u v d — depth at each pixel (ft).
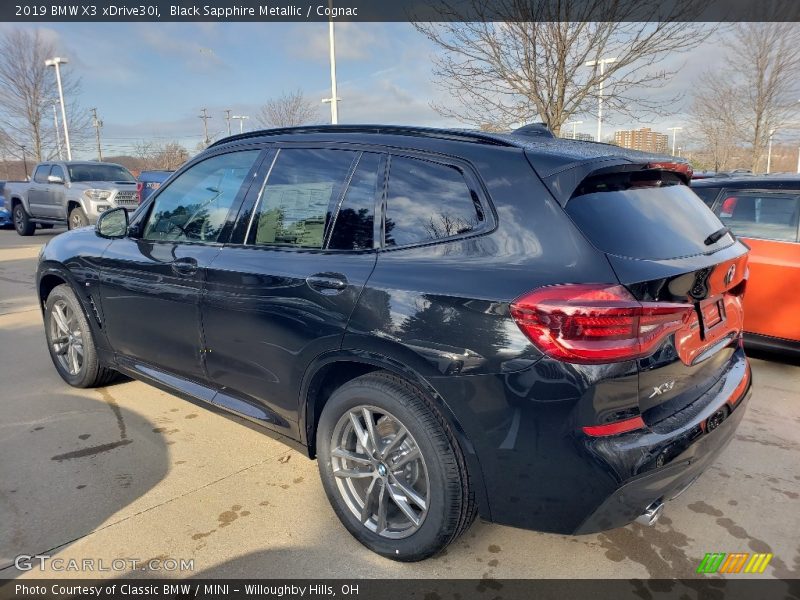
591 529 6.94
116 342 12.71
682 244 7.66
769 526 9.12
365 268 8.16
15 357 17.19
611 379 6.51
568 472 6.72
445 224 7.79
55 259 13.82
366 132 9.09
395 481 8.16
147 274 11.34
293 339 8.80
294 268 8.88
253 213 9.96
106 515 9.25
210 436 12.07
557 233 6.95
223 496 9.87
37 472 10.51
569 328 6.45
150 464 10.88
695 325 7.53
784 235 15.40
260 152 10.27
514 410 6.81
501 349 6.82
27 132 95.76
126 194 46.32
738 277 8.61
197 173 11.25
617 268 6.62
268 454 11.35
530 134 9.10
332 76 52.60
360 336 7.93
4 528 8.86
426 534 7.80
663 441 6.82
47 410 13.26
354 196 8.77
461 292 7.15
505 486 7.10
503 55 25.90
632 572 8.10
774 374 15.60
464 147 8.00
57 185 47.91
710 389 8.13
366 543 8.48
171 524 9.06
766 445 11.71
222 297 9.81
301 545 8.63
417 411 7.60
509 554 8.48
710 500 9.84
